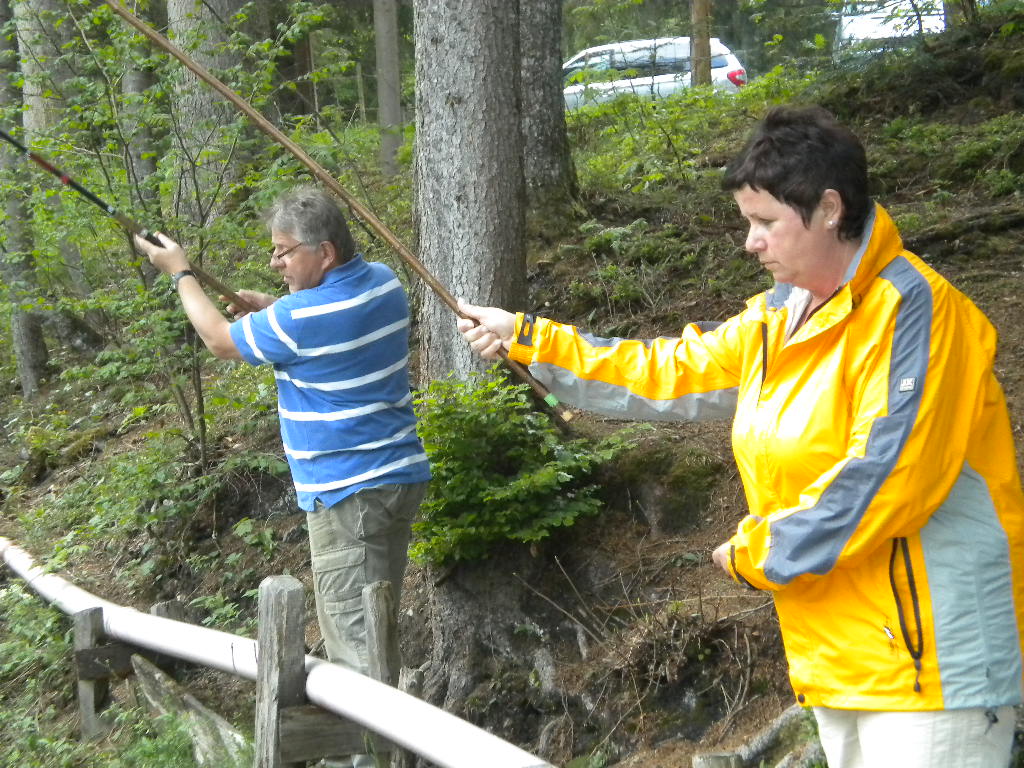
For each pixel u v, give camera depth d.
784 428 2.21
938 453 2.03
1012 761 2.68
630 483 5.14
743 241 7.21
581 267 7.27
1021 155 7.32
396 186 8.96
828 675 2.17
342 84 14.14
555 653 4.71
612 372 2.71
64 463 8.21
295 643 3.55
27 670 5.77
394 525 3.96
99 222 6.46
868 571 2.11
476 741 2.85
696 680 4.30
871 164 7.89
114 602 6.24
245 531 6.16
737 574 2.22
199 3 6.77
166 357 6.52
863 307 2.13
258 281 7.35
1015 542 2.12
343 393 3.83
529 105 7.69
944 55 8.93
